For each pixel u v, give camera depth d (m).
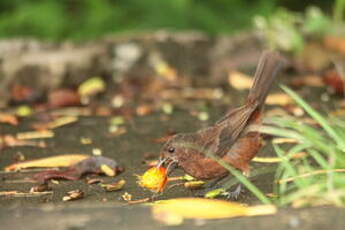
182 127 12.05
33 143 11.38
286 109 12.73
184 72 15.68
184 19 16.95
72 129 12.17
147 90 14.66
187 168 8.52
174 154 8.48
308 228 6.44
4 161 10.48
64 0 17.16
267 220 6.73
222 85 14.91
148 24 16.77
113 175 9.46
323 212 6.88
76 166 9.55
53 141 11.48
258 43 15.78
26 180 9.43
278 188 8.60
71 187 9.02
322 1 18.98
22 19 16.69
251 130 8.45
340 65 15.23
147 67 15.64
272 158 9.88
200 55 15.79
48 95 14.39
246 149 8.51
